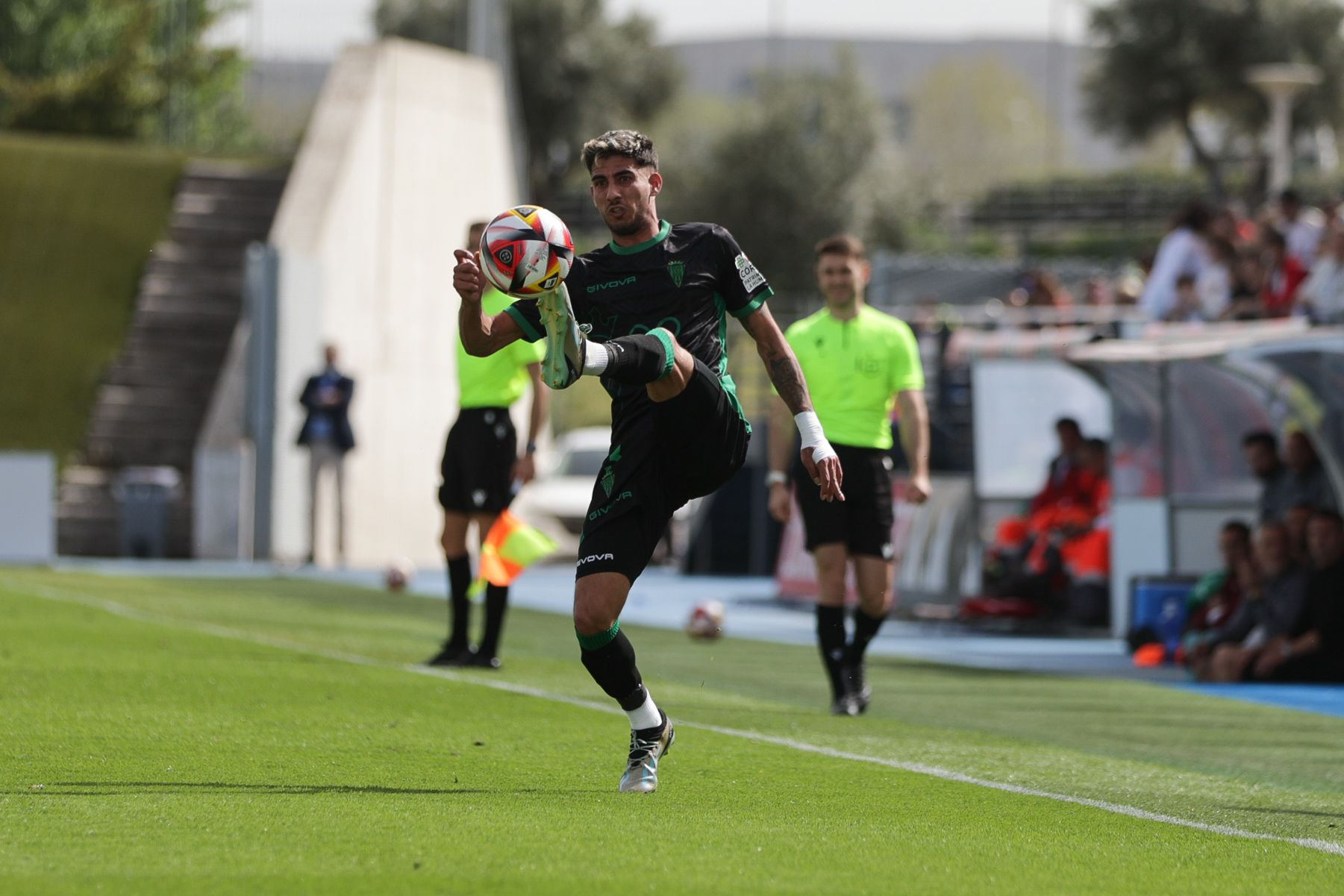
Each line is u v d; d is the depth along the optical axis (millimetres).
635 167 18094
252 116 120625
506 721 24188
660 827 16094
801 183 165625
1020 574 51531
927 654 42906
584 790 18219
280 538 75125
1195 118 177375
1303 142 172125
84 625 37500
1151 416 47719
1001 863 14969
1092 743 25609
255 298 75000
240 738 21328
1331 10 169875
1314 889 14359
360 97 85812
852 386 28375
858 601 28328
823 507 28109
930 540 54031
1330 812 19203
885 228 168750
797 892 13375
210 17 120188
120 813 16062
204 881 13227
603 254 18312
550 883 13359
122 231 90625
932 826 16797
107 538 77250
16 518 65812
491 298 31953
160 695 25500
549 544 32062
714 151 167750
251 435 74938
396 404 86125
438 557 88500
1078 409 57906
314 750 20531
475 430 31875
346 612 46375
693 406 17438
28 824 15477
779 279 164375
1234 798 20000
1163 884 14320
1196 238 60656
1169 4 170750
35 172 92625
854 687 28219
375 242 85812
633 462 17734
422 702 26047
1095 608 49812
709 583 74062
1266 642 37219
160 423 82812
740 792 18578
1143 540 47844
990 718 28719
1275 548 37594
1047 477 54000
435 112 91000
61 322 85812
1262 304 52188
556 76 185250
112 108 114750
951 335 63531
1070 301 76875
